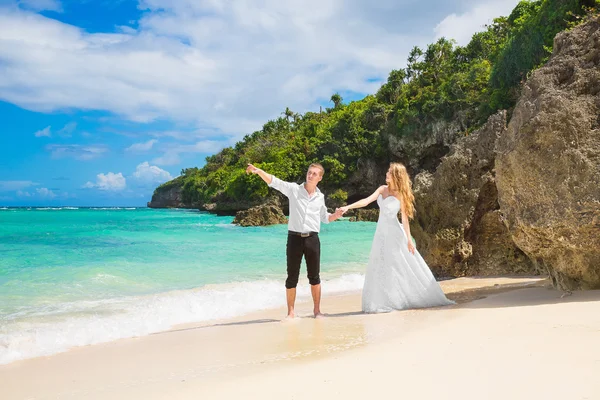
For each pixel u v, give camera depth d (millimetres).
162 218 48688
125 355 3951
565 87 5336
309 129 82750
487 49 64062
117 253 13039
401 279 5492
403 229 5598
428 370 2713
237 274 9695
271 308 6375
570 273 5113
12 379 3363
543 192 4980
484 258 8539
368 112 68125
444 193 8656
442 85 58656
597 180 4633
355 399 2350
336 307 6211
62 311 6016
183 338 4523
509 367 2605
